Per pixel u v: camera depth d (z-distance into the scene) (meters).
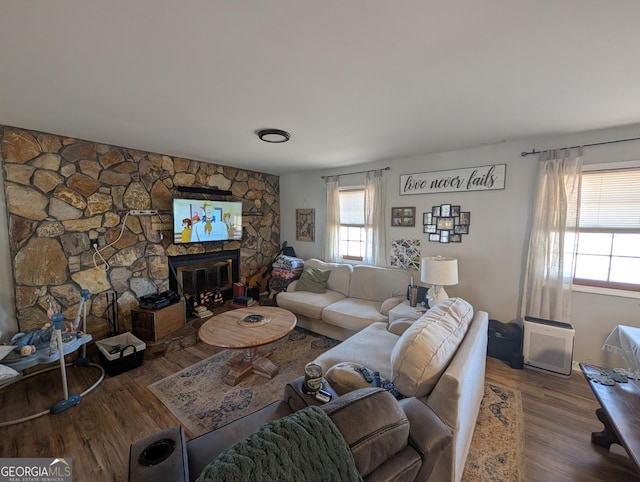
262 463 0.67
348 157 3.66
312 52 1.33
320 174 4.64
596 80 1.60
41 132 2.56
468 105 1.97
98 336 3.00
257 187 4.86
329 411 0.84
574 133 2.60
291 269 4.26
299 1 1.00
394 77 1.58
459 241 3.31
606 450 1.75
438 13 1.06
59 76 1.54
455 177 3.28
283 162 4.01
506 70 1.50
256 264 4.91
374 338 2.43
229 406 2.18
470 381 1.51
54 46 1.26
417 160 3.56
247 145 3.04
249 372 2.62
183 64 1.43
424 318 1.76
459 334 1.72
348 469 0.72
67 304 2.76
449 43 1.26
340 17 1.08
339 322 3.12
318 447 0.73
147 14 1.06
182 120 2.25
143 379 2.54
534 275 2.81
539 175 2.74
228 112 2.08
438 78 1.59
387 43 1.26
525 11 1.05
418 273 3.63
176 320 3.28
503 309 3.08
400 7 1.03
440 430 1.05
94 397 2.28
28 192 2.51
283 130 2.52
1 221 2.39
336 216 4.38
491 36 1.21
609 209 2.56
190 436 1.89
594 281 2.65
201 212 3.80
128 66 1.45
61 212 2.71
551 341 2.60
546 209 2.72
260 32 1.18
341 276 3.92
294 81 1.62
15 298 2.48
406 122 2.31
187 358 2.93
